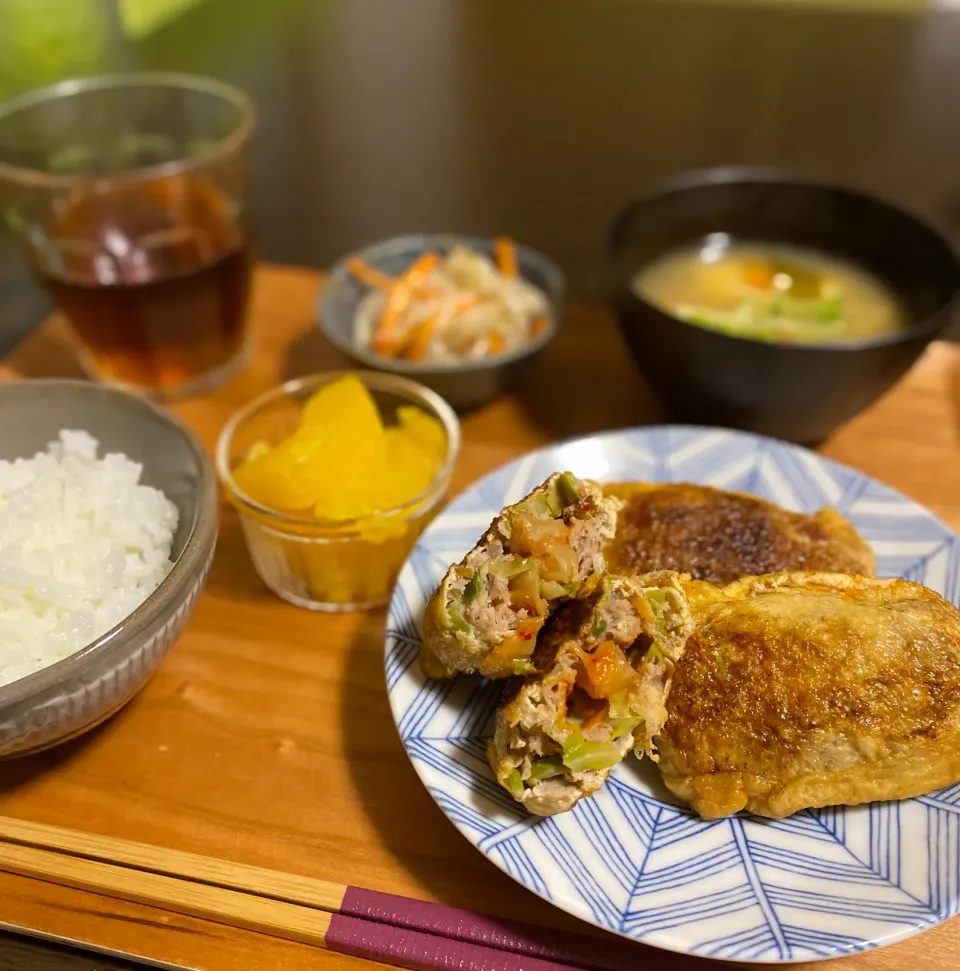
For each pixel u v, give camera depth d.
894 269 0.35
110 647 0.21
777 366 0.29
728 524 0.26
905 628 0.22
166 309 0.32
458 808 0.21
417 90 0.63
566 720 0.21
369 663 0.27
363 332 0.36
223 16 0.70
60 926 0.21
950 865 0.20
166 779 0.24
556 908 0.21
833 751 0.21
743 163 0.54
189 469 0.26
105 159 0.39
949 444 0.34
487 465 0.33
